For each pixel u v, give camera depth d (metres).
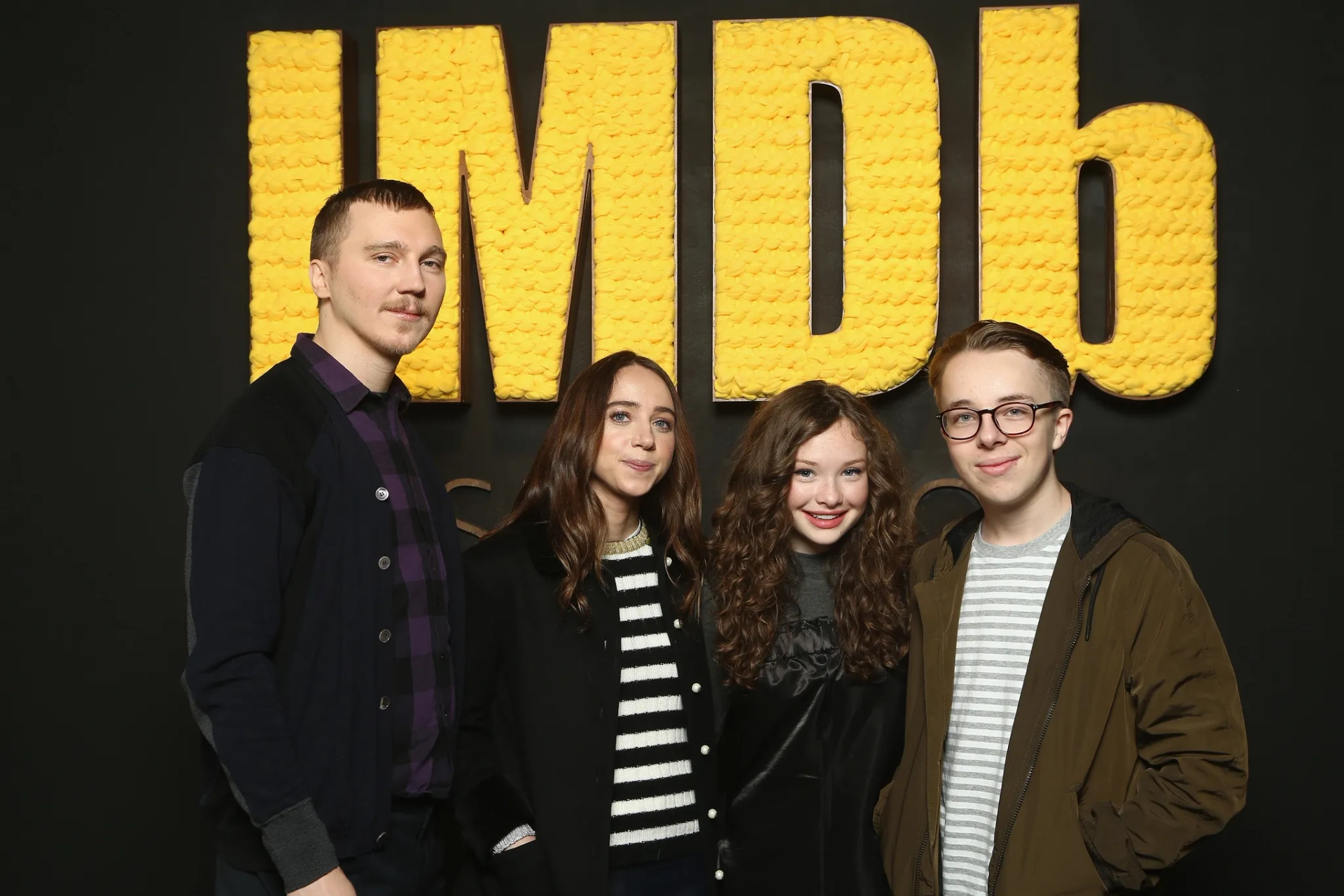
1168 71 2.84
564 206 2.79
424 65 2.82
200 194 3.02
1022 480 1.69
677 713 1.94
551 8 2.96
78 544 3.01
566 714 1.87
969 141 2.88
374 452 1.79
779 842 1.90
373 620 1.70
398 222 1.82
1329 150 2.80
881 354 2.73
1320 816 2.73
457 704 1.86
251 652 1.56
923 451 2.85
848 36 2.75
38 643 3.00
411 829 1.75
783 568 1.95
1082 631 1.61
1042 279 2.71
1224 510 2.80
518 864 1.77
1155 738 1.58
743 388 2.75
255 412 1.68
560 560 1.92
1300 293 2.79
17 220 3.05
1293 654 2.76
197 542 1.59
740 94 2.76
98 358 3.03
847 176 2.75
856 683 1.94
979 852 1.65
